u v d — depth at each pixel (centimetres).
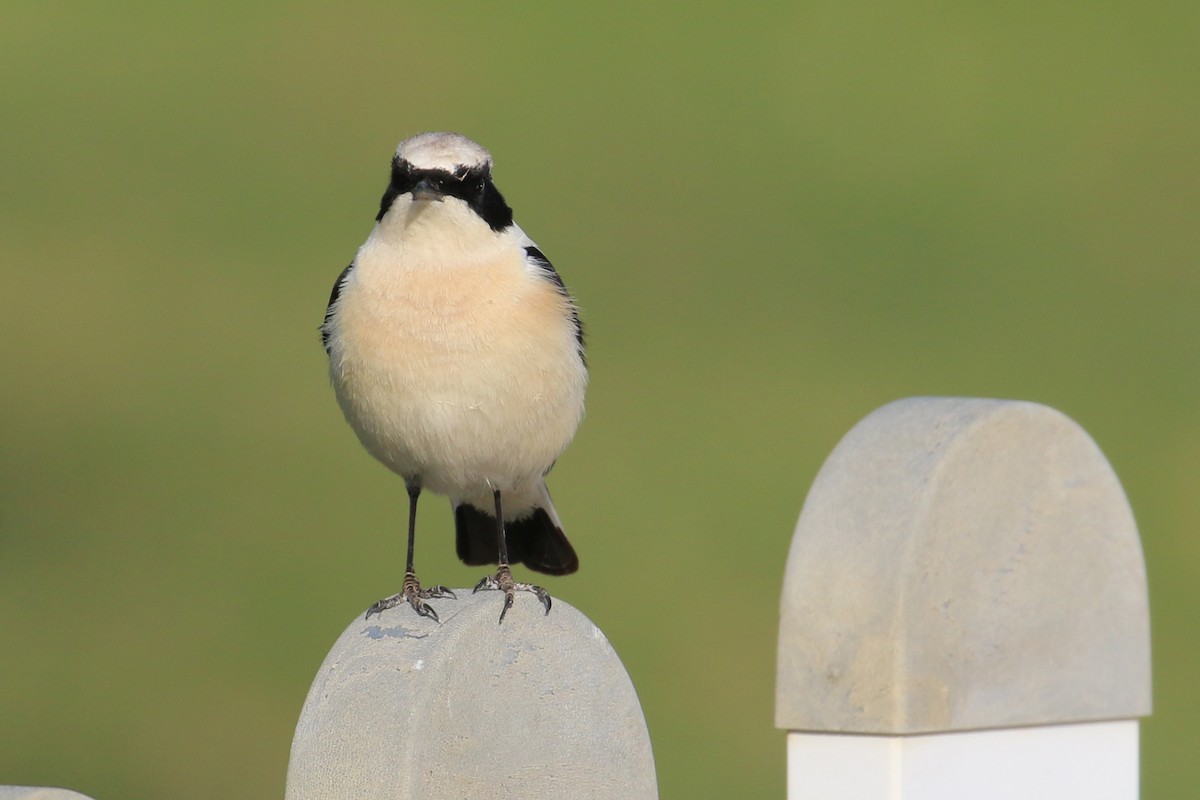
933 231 2067
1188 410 1734
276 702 1405
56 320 1947
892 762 484
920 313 1923
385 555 1585
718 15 2578
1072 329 1898
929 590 482
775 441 1689
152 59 2477
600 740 488
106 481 1716
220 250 2058
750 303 1953
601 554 1505
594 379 1806
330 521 1636
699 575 1474
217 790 1327
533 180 2189
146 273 2033
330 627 1493
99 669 1453
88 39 2514
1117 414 1734
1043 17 2542
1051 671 505
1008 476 495
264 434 1794
